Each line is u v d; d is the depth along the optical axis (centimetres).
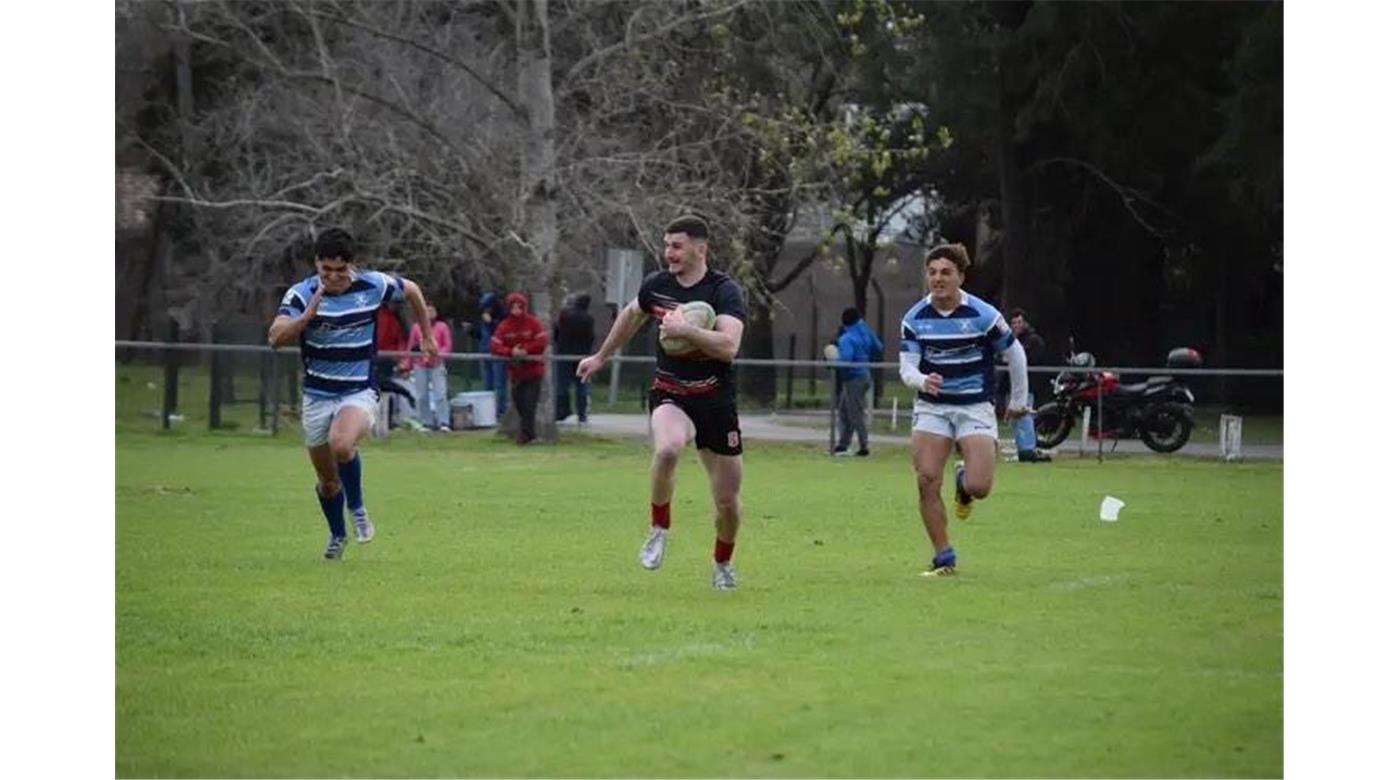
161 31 11238
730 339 3291
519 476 6562
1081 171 11838
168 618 3166
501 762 2156
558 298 8612
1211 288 12775
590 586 3594
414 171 8550
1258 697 2514
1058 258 11994
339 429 3828
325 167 8806
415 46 8594
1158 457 7831
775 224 10512
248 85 10438
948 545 3806
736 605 3338
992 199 12975
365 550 4225
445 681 2617
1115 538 4584
